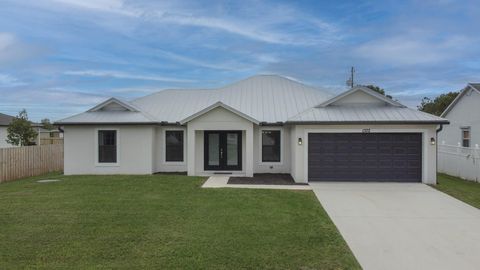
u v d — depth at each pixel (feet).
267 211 34.78
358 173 54.80
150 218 31.71
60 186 49.03
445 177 65.16
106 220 30.94
